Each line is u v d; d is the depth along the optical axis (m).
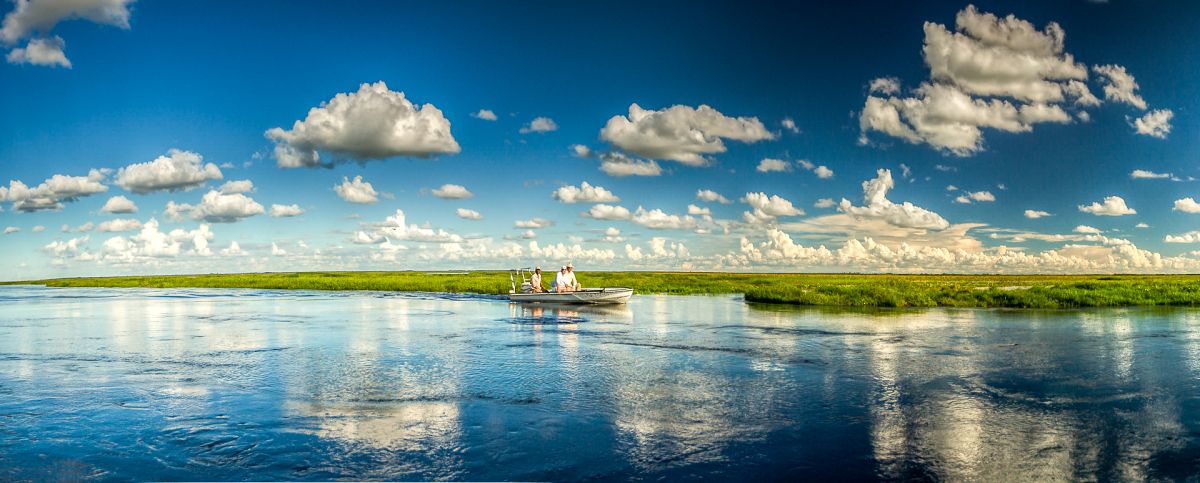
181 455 9.34
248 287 80.75
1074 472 8.43
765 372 15.15
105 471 8.76
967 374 14.75
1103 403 11.96
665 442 9.80
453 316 30.86
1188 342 19.64
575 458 9.09
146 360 17.38
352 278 89.88
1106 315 28.97
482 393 13.06
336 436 10.18
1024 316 28.66
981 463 8.79
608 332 23.31
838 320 27.20
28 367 16.36
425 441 9.90
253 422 11.00
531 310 34.62
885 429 10.39
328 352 18.66
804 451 9.34
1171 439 9.79
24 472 8.73
